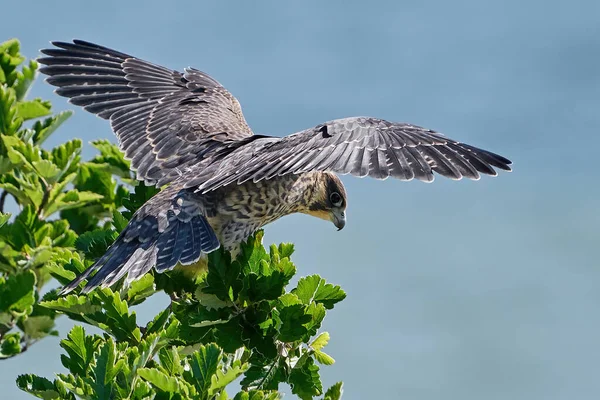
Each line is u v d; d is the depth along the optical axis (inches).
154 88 498.0
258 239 421.1
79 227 496.1
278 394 343.6
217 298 353.7
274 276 351.6
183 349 370.3
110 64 504.7
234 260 364.2
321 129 380.2
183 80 508.1
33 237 451.2
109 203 494.3
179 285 388.8
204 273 378.9
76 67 503.8
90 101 493.7
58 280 383.2
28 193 458.6
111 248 379.6
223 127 466.9
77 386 315.3
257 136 430.6
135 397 310.5
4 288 424.5
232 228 404.8
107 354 314.2
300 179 435.5
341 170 355.9
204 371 313.9
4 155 462.0
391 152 366.0
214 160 420.5
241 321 354.0
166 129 464.1
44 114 494.9
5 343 434.3
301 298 364.2
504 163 361.4
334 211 461.1
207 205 398.3
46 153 478.3
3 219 355.9
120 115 484.4
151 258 375.9
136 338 352.8
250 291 351.9
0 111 465.7
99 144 494.9
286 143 378.6
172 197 396.5
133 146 462.3
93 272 385.4
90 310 357.4
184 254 376.8
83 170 493.7
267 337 351.3
